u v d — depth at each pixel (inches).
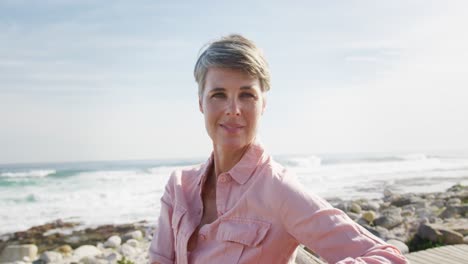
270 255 62.2
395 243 319.6
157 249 81.8
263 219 62.8
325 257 57.6
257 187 64.0
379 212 654.5
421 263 199.6
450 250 217.3
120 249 498.6
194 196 76.8
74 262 454.0
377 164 2172.7
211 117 68.1
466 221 477.7
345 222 56.7
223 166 71.0
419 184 1168.8
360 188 1086.4
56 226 664.4
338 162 2356.1
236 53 64.8
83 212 788.6
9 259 490.0
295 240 63.6
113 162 3464.6
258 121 68.2
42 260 482.0
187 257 69.9
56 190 1125.1
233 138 66.9
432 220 520.1
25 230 639.8
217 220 66.3
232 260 63.0
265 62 67.9
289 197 59.9
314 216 57.7
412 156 3038.9
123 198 956.0
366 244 54.8
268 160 67.1
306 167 1968.5
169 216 82.0
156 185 1201.4
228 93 66.6
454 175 1445.6
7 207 865.5
